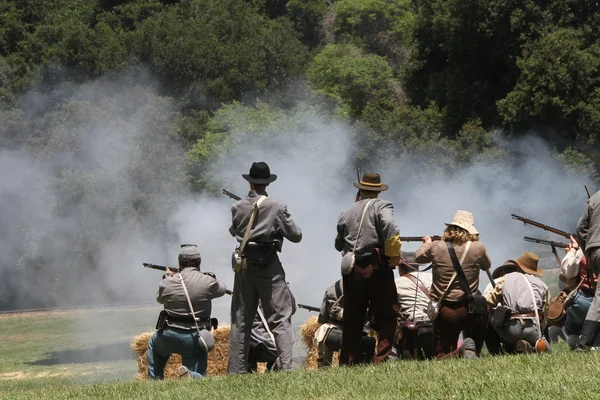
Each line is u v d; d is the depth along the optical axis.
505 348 28.91
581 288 28.23
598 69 116.62
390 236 25.27
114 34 164.62
